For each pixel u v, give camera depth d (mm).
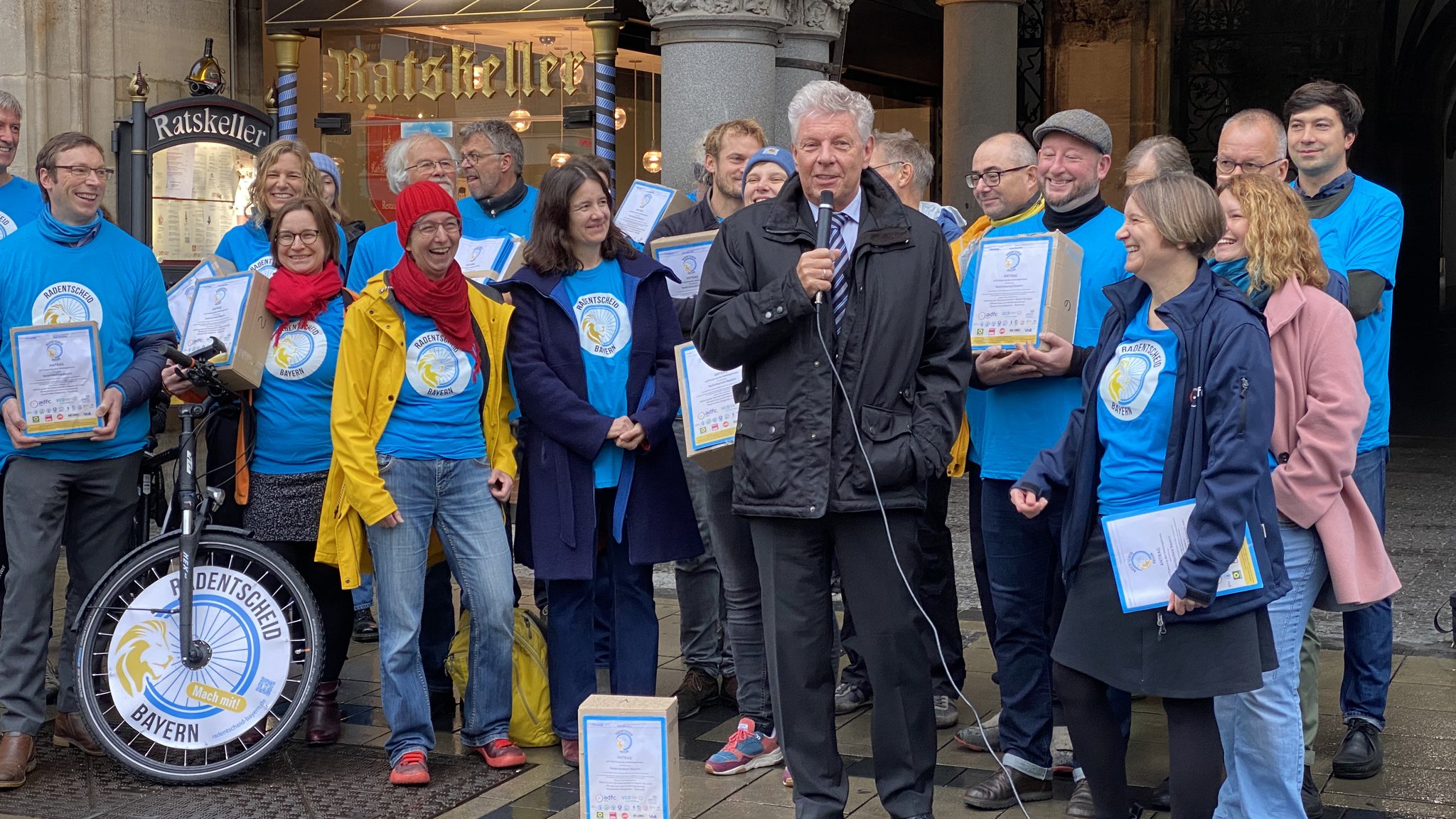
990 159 4559
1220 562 3195
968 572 7480
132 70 9023
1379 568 3678
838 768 3895
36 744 4957
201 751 4695
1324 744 4727
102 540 4859
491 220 5898
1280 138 4375
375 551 4562
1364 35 14305
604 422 4641
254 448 4836
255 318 4734
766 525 3822
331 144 8898
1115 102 12641
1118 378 3441
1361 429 3598
